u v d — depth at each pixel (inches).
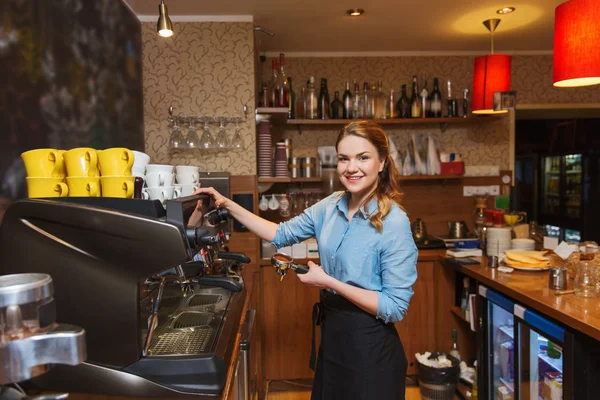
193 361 42.0
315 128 150.6
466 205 153.3
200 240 43.1
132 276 40.7
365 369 59.2
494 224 131.6
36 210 41.2
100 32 83.8
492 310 98.3
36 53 59.4
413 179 146.3
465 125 154.2
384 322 59.4
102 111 83.5
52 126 63.2
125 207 42.0
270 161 123.3
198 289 70.6
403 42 140.6
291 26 123.4
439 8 111.5
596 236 212.1
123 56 97.7
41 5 61.0
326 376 62.8
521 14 116.6
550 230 236.4
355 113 139.3
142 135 112.0
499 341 98.8
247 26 114.7
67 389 40.6
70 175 47.0
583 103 156.0
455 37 136.3
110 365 41.3
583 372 66.0
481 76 118.3
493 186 154.0
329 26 124.0
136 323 41.1
